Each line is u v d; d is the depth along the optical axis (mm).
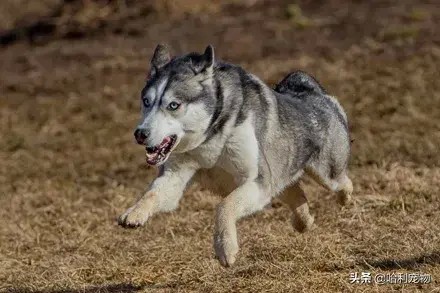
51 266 16906
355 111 26531
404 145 23578
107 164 25094
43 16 41438
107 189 22797
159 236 18328
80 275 16281
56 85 32188
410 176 20500
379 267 15133
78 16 39125
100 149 26391
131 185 22969
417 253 15633
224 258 12969
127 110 29438
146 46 35000
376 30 33250
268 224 18234
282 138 14367
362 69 29969
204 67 13367
